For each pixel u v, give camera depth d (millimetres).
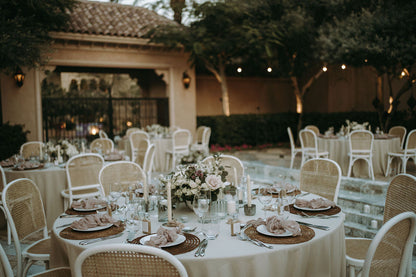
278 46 11719
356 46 8219
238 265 2186
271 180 7367
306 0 10555
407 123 8016
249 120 14102
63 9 9648
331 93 12422
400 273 2217
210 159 4789
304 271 2377
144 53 12164
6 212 3039
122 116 16031
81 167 5359
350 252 3102
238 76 14945
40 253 3156
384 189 5773
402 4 7973
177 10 11234
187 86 12898
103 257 1986
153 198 3090
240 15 11273
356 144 7383
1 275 2270
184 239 2406
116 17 12156
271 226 2506
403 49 7449
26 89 10453
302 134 8453
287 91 16422
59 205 5484
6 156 8867
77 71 12812
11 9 8602
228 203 2773
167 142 9727
